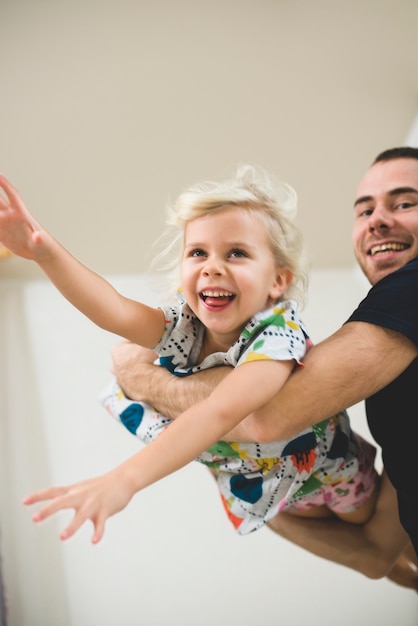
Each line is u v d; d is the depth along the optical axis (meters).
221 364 1.20
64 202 2.87
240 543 2.97
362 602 2.88
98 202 2.88
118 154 2.69
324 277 3.29
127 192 2.84
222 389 1.00
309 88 2.49
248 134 2.65
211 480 3.08
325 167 2.77
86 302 1.05
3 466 3.06
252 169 1.24
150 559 2.95
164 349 1.22
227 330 1.13
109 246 3.07
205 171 2.77
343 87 2.48
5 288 3.37
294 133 2.64
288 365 1.08
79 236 3.02
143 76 2.42
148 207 2.91
